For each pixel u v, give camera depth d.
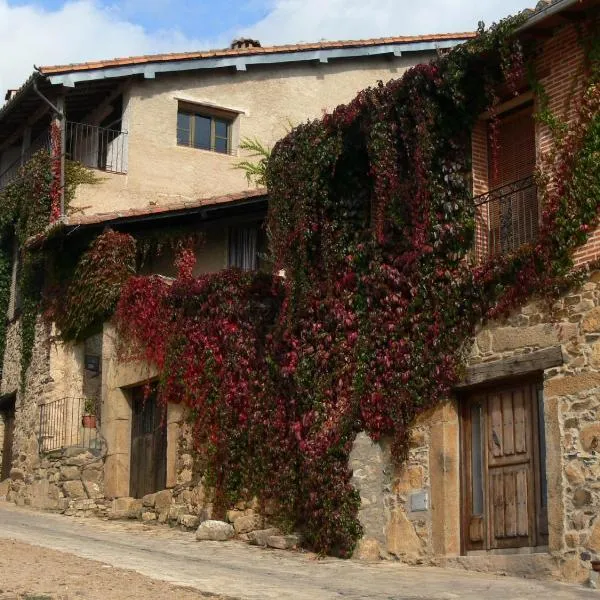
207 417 15.67
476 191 12.76
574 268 11.12
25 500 20.00
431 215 12.70
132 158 22.36
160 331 17.09
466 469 12.25
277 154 14.81
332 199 14.12
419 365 12.57
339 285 13.84
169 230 20.30
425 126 12.77
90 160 23.11
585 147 11.25
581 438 10.76
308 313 14.17
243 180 23.45
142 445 17.77
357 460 13.14
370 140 13.40
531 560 11.02
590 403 10.73
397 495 12.66
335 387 13.66
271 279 15.58
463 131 12.90
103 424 18.53
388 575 11.25
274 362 14.69
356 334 13.51
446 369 12.27
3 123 24.28
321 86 24.56
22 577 9.55
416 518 12.38
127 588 9.27
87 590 9.06
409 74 12.94
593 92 11.27
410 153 13.04
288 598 9.41
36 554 11.19
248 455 14.92
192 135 23.38
